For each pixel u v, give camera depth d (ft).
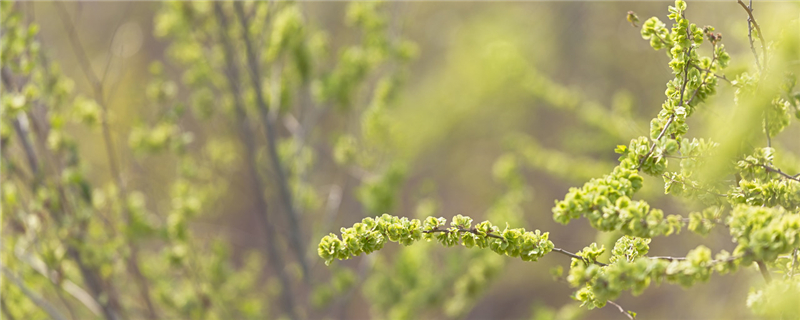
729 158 5.46
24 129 12.42
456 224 5.57
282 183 17.79
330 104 18.47
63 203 12.87
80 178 12.58
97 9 34.45
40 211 12.32
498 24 32.30
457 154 34.19
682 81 5.74
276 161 17.60
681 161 5.45
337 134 18.97
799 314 4.53
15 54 11.60
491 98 29.25
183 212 15.15
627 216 4.64
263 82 18.53
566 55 37.01
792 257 5.48
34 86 11.61
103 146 26.25
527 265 31.60
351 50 18.04
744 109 5.61
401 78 18.74
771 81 5.55
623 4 33.53
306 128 18.57
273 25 17.52
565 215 4.90
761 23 7.02
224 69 17.51
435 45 38.09
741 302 17.75
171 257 14.88
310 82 18.79
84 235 13.30
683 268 4.36
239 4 16.10
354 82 17.90
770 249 4.25
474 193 35.40
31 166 12.44
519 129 32.71
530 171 33.50
